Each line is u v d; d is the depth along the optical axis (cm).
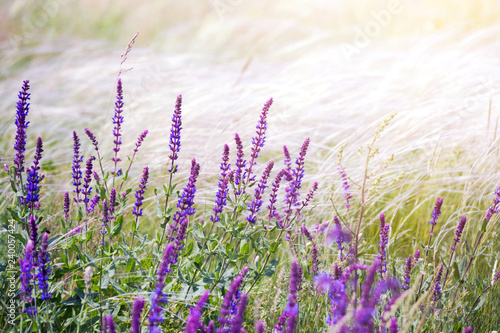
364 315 236
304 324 323
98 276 315
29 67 998
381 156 493
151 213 488
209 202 483
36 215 342
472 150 539
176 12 1473
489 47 772
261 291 351
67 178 539
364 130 545
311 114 629
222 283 325
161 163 546
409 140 540
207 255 350
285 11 1398
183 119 615
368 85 704
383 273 327
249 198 480
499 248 428
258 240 356
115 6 1508
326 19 1362
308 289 341
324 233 365
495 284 373
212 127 587
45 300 285
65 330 305
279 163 544
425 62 726
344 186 406
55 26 1382
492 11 1150
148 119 656
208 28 1253
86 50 1056
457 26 1052
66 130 695
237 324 246
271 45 1185
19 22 1262
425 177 520
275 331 277
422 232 473
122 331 303
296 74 770
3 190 482
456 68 659
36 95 788
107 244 336
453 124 560
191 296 314
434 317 317
